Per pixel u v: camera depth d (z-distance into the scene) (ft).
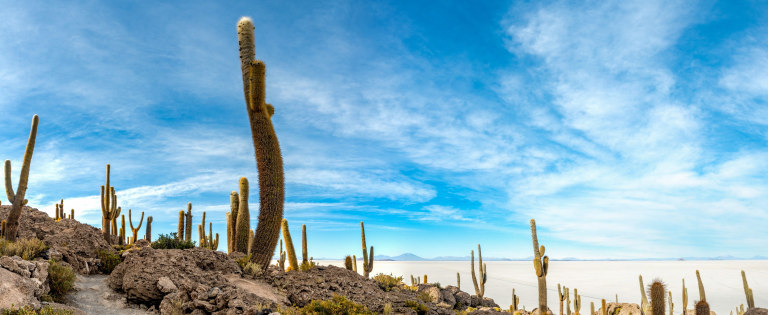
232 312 43.62
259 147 63.93
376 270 562.25
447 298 76.74
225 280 51.26
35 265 42.19
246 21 65.92
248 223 73.05
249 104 64.34
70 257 53.16
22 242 49.21
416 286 80.38
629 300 249.34
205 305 44.62
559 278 472.44
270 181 63.77
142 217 90.12
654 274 535.60
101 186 72.79
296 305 53.78
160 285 46.37
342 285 60.64
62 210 92.07
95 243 59.26
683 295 112.88
